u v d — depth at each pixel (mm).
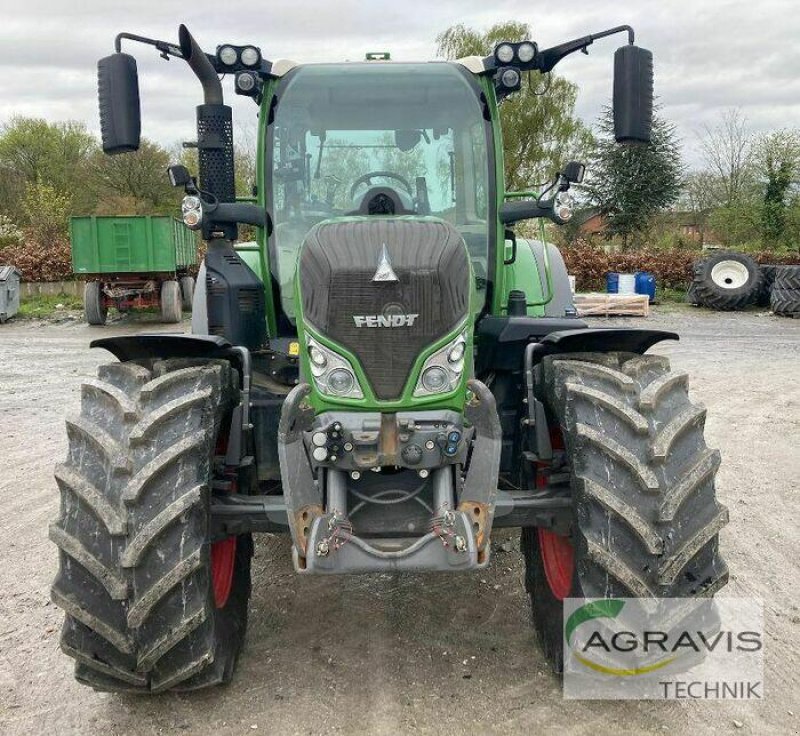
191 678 3066
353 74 4172
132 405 3002
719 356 12414
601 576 2918
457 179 4199
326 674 3439
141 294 17906
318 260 3152
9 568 4586
